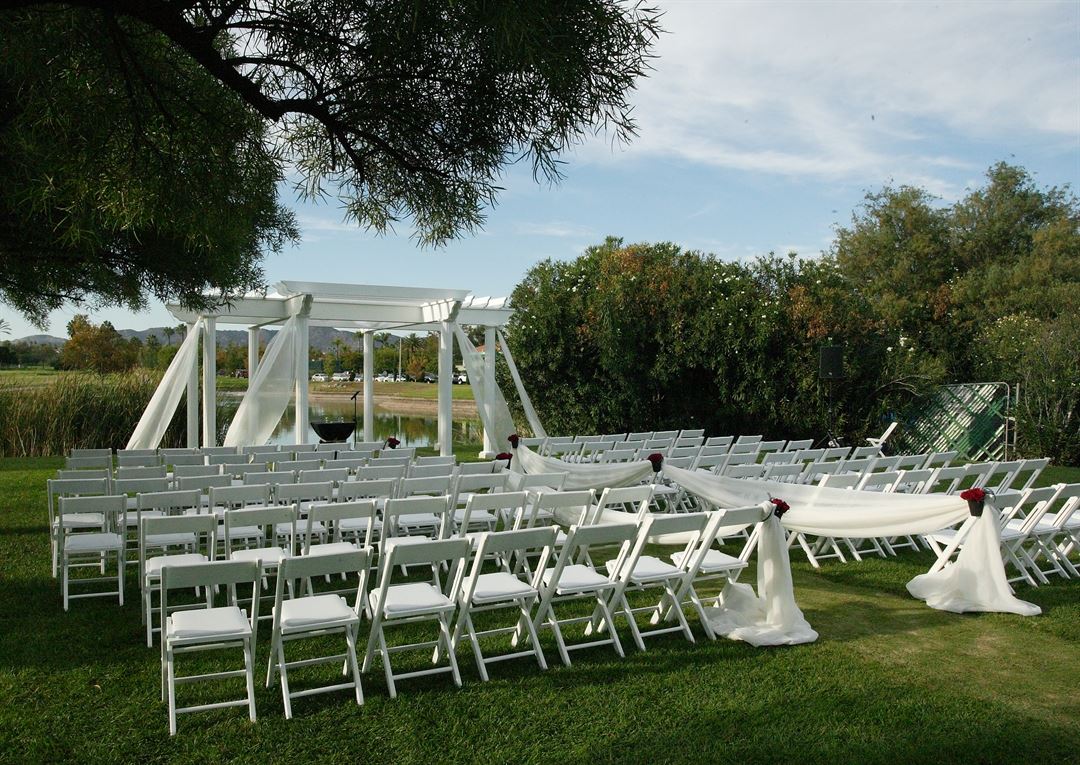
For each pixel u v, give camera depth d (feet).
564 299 54.70
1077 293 61.72
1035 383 44.01
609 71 10.20
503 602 13.83
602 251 57.00
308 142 13.38
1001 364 48.06
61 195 11.23
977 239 80.33
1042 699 12.14
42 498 29.35
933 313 71.36
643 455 29.40
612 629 14.16
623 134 10.81
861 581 19.34
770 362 48.75
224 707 11.64
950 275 79.56
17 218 17.35
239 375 126.41
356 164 12.59
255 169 12.96
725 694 12.19
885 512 17.88
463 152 12.24
